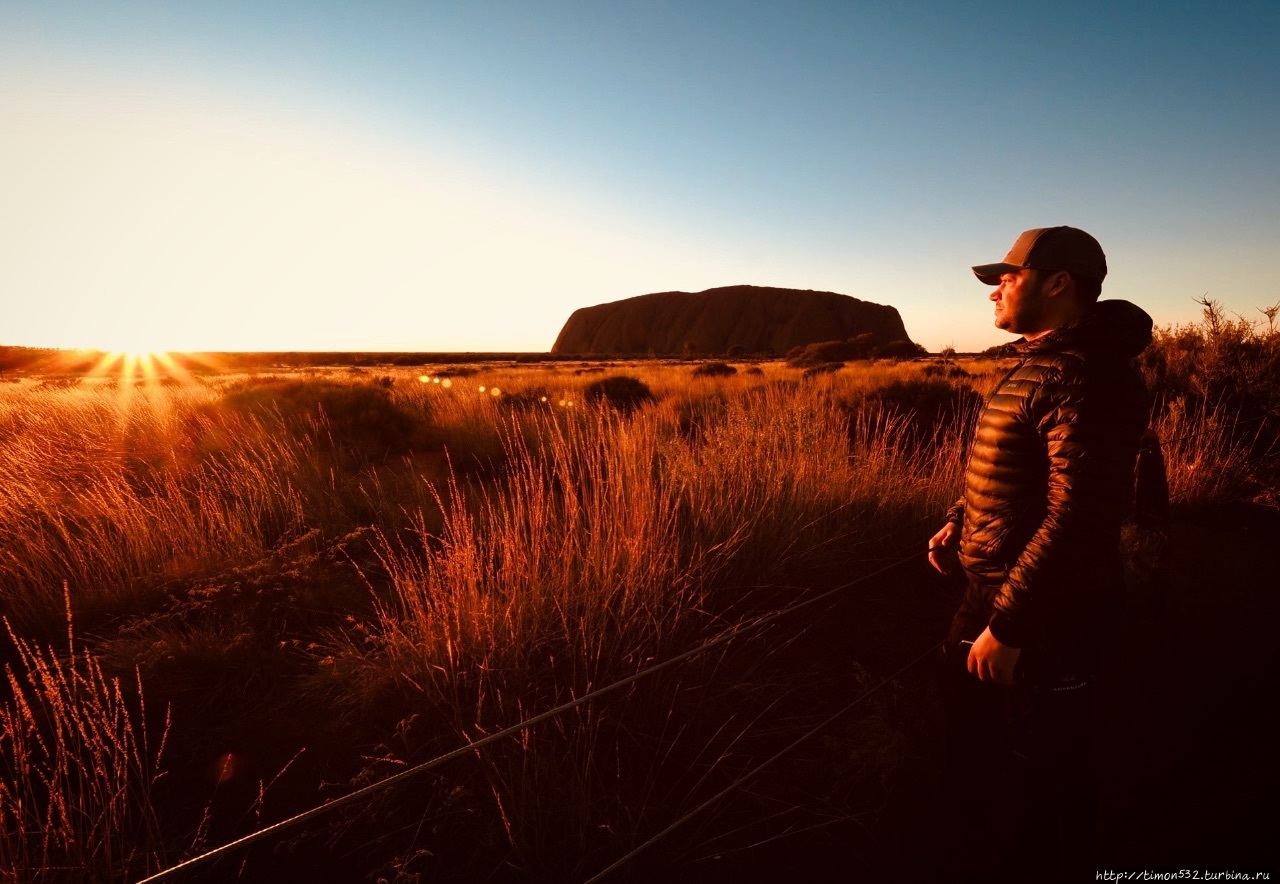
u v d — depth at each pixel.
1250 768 2.26
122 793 2.02
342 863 1.97
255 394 10.07
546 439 7.17
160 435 7.80
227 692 2.81
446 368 37.94
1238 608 3.43
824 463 5.21
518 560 3.36
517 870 1.91
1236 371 7.32
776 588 3.83
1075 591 1.57
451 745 2.42
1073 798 1.66
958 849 1.99
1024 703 1.69
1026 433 1.63
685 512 4.41
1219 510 5.06
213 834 2.07
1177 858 1.92
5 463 5.65
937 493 5.00
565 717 2.56
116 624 3.44
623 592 3.22
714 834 2.06
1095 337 1.53
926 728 2.55
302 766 2.38
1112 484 1.46
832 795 2.23
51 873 1.81
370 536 4.65
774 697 2.79
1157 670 2.90
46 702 2.64
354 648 3.01
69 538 4.00
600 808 2.14
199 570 3.95
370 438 8.18
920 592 3.82
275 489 5.12
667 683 2.81
